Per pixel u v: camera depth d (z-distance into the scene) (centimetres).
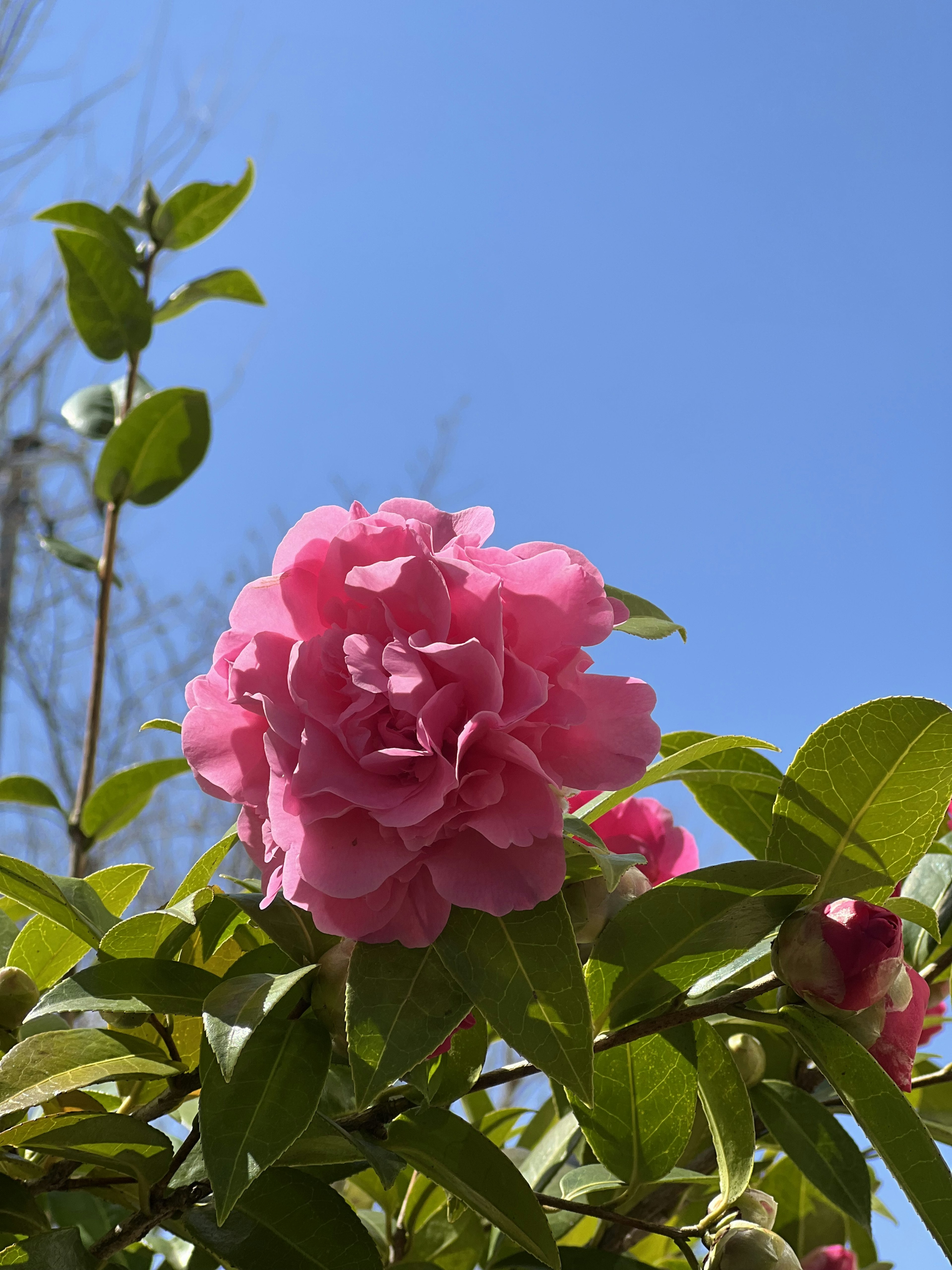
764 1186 51
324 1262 36
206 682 34
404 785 32
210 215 82
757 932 36
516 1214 35
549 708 32
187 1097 38
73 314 77
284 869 32
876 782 36
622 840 43
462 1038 38
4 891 39
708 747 38
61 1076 36
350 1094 38
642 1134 39
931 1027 51
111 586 75
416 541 33
